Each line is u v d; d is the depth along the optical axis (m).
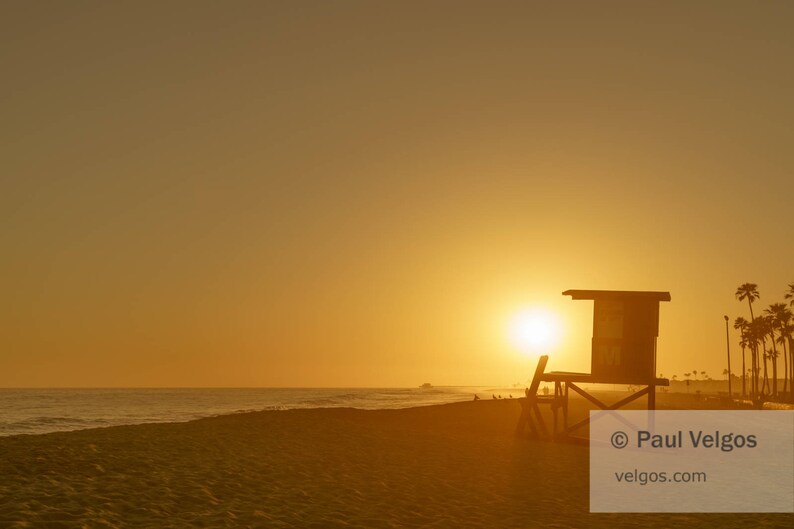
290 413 44.81
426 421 39.81
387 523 12.23
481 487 16.75
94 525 10.86
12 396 154.25
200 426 31.81
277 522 11.84
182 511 12.41
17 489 13.52
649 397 27.62
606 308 28.22
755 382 123.19
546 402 29.39
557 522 12.92
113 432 27.31
